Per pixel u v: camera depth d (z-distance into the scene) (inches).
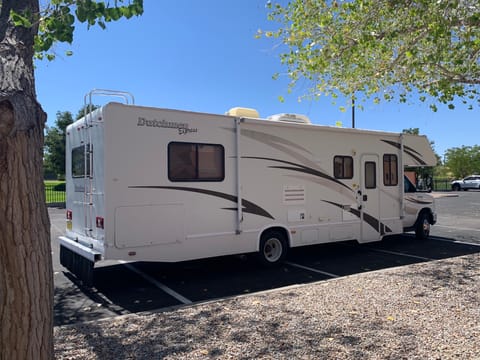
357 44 227.9
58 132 970.7
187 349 142.3
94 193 234.4
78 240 261.3
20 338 74.5
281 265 296.7
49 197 994.7
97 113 229.9
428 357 132.2
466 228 511.5
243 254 292.2
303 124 301.6
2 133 69.6
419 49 237.5
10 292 73.4
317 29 241.4
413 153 384.8
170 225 242.1
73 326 167.8
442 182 1780.3
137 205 230.5
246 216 274.8
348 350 138.7
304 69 261.3
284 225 293.7
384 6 212.5
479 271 248.7
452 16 201.5
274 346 143.3
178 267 298.8
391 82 267.3
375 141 353.7
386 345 141.9
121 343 148.7
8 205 71.5
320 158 315.6
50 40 102.8
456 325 158.4
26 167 72.9
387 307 181.5
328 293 205.6
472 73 240.1
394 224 367.6
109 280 262.8
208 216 257.9
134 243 229.1
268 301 195.0
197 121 254.8
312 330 156.9
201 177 255.6
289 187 297.0
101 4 97.7
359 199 339.9
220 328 161.3
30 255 74.3
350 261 315.6
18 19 84.0
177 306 199.9
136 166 230.5
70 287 246.8
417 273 245.1
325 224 317.1
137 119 232.2
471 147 1855.3
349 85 276.7
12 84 73.7
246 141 276.4
